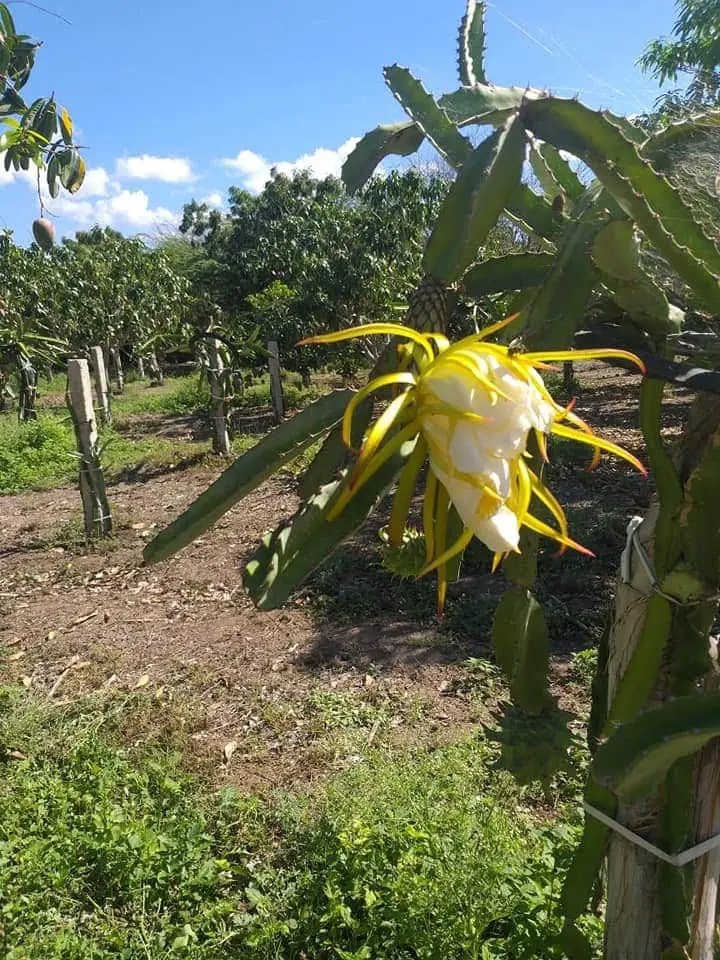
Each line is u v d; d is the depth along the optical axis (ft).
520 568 4.25
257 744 11.15
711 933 5.00
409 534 3.40
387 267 43.65
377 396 2.85
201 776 10.37
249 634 14.89
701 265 2.89
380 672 13.03
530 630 4.47
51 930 7.56
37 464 30.63
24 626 15.89
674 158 3.47
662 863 4.41
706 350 3.48
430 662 13.26
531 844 8.26
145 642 14.85
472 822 7.96
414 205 42.65
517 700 4.62
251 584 2.67
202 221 111.75
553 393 38.14
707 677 4.47
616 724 4.05
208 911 7.69
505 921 7.07
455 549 2.26
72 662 14.10
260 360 50.29
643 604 4.11
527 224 3.77
